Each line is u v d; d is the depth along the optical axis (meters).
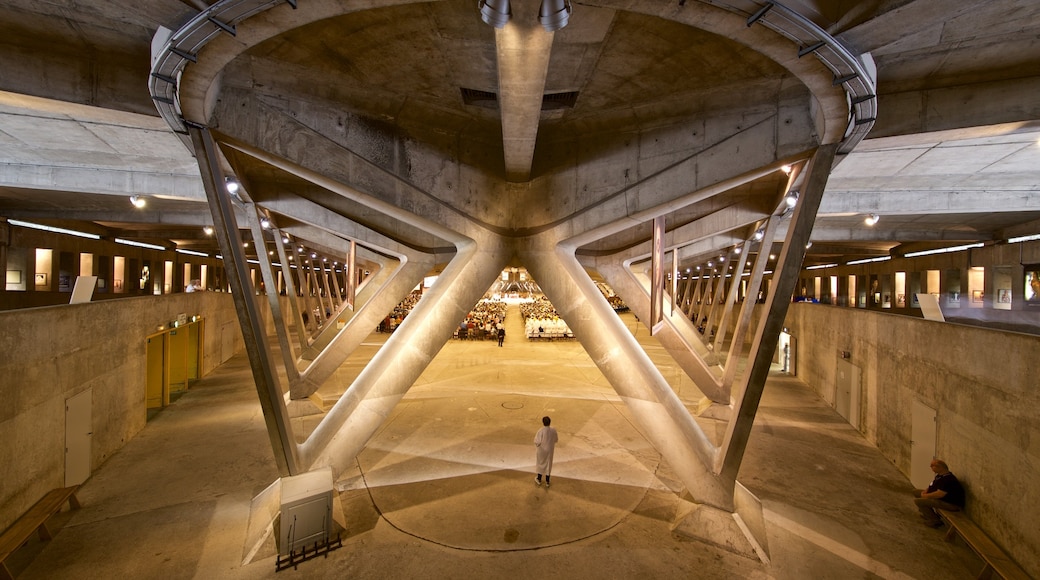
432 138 7.51
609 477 8.52
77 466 8.04
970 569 5.96
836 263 35.16
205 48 3.86
